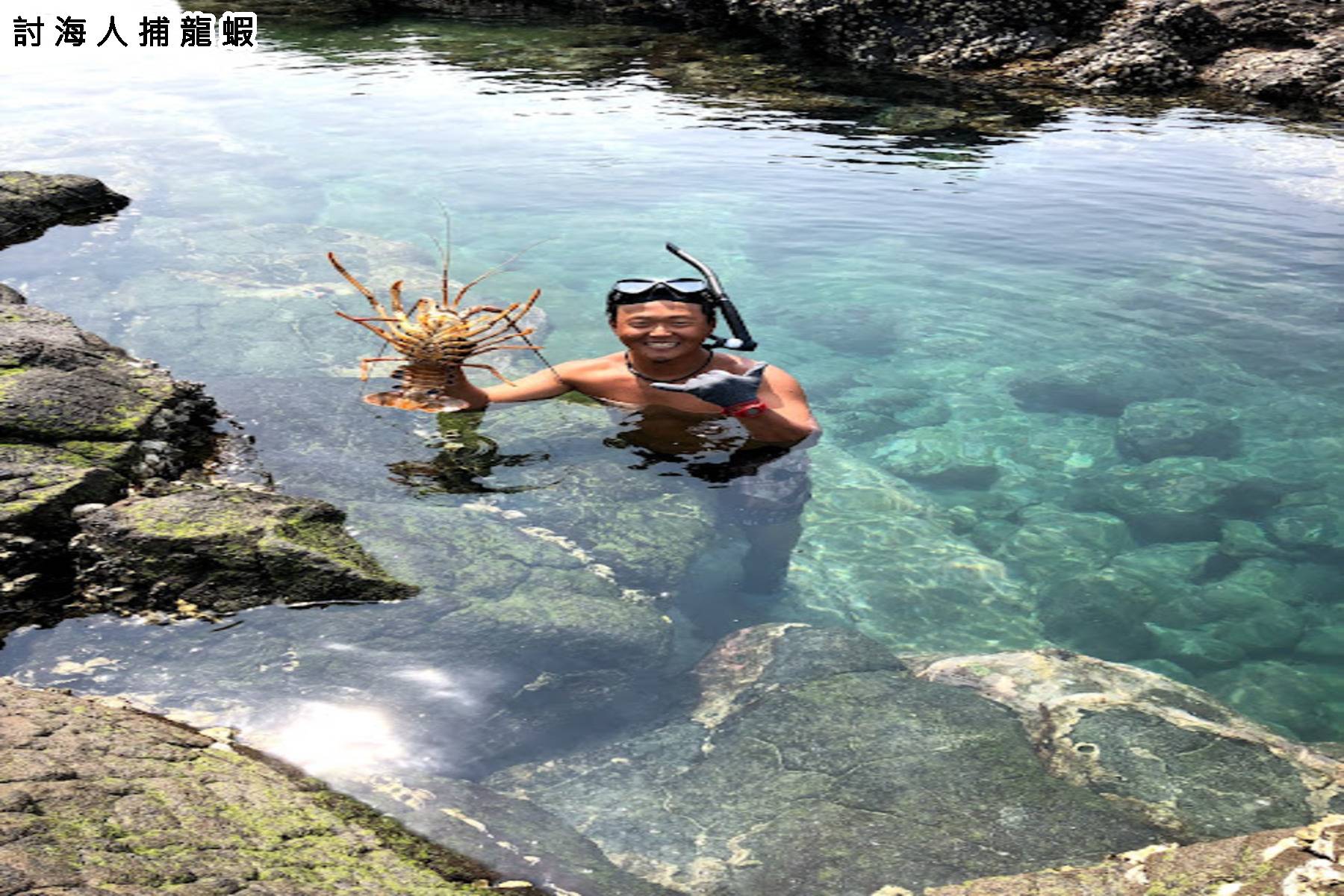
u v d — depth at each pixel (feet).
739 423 16.62
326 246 25.57
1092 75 48.16
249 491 14.17
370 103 41.39
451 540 13.87
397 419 17.15
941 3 52.70
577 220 27.99
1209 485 16.75
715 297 16.61
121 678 11.34
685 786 10.40
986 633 13.41
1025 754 10.77
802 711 11.46
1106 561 14.93
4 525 12.66
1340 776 10.47
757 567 14.24
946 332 21.93
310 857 8.34
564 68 49.32
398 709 11.09
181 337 20.06
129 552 12.67
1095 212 28.91
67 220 27.20
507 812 9.91
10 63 49.75
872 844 9.54
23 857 7.22
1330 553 15.10
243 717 10.81
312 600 12.62
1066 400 19.38
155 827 8.11
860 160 33.94
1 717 9.39
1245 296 23.49
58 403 15.19
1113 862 8.75
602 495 15.23
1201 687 12.51
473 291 23.04
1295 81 45.37
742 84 46.21
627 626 12.51
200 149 34.78
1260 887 8.07
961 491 16.61
